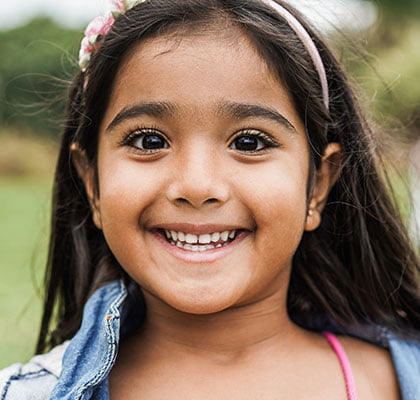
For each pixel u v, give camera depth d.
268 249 1.52
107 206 1.55
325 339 1.75
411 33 9.00
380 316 1.86
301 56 1.65
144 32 1.54
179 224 1.49
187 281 1.50
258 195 1.49
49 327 2.04
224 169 1.48
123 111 1.54
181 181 1.46
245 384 1.57
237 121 1.49
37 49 10.84
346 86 1.85
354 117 1.86
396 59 7.42
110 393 1.55
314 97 1.67
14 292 4.69
